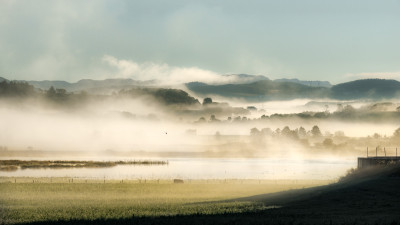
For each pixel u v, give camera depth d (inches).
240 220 2210.9
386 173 4040.4
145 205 2999.5
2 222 2369.6
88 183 4776.1
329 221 2086.6
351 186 3474.4
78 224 2253.9
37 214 2608.3
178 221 2241.6
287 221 2124.8
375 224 1967.3
